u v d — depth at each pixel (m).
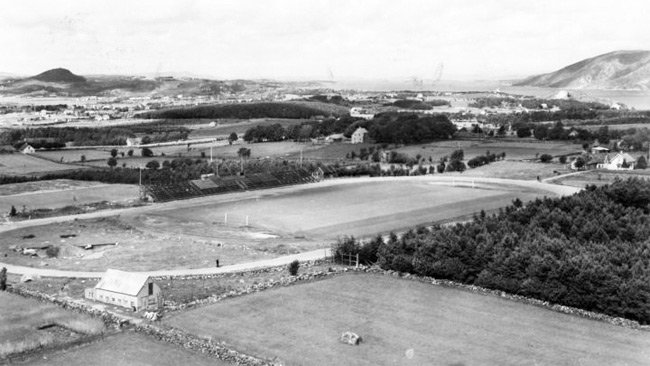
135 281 107.56
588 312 102.31
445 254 121.00
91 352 88.88
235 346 90.06
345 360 85.31
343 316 101.62
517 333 94.50
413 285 117.31
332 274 124.44
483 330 95.69
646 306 98.62
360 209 196.38
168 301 110.69
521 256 112.69
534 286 108.38
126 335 94.81
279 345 90.38
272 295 112.00
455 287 115.81
